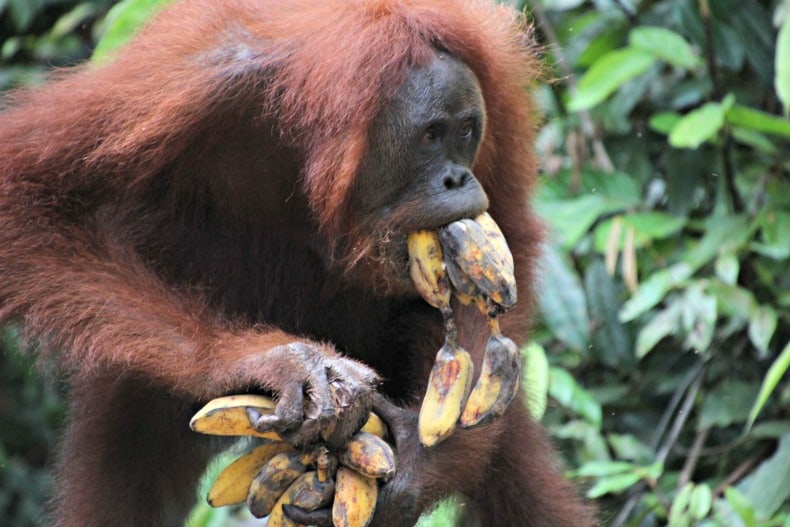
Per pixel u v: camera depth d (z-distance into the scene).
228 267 6.07
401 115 5.29
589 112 9.12
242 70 5.55
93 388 6.27
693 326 7.98
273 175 5.81
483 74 5.50
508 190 6.14
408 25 5.32
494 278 5.01
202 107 5.56
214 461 7.09
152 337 5.21
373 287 5.70
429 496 5.22
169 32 5.80
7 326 5.67
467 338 5.73
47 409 11.07
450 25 5.36
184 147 5.67
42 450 11.50
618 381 8.99
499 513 6.46
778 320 8.65
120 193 5.76
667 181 8.95
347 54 5.30
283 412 4.69
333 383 4.76
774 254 8.23
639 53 8.38
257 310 6.14
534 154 6.33
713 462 8.49
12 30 11.77
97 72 5.87
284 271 6.11
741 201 8.73
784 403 8.29
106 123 5.61
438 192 5.29
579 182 8.87
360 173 5.39
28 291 5.38
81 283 5.38
